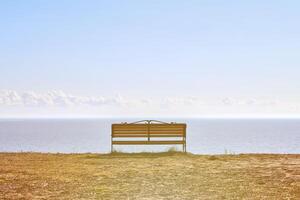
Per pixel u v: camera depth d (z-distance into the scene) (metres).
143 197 10.45
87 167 14.98
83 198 10.30
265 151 90.50
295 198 10.23
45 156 18.25
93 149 90.00
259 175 13.24
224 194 10.73
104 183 12.09
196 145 112.31
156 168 14.76
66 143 121.69
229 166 15.16
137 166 15.24
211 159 17.09
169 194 10.77
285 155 18.38
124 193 10.85
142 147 81.06
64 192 10.93
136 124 19.44
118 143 19.42
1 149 93.81
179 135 19.53
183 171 14.11
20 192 10.89
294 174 13.31
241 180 12.48
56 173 13.69
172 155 18.64
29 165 15.41
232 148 100.62
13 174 13.44
